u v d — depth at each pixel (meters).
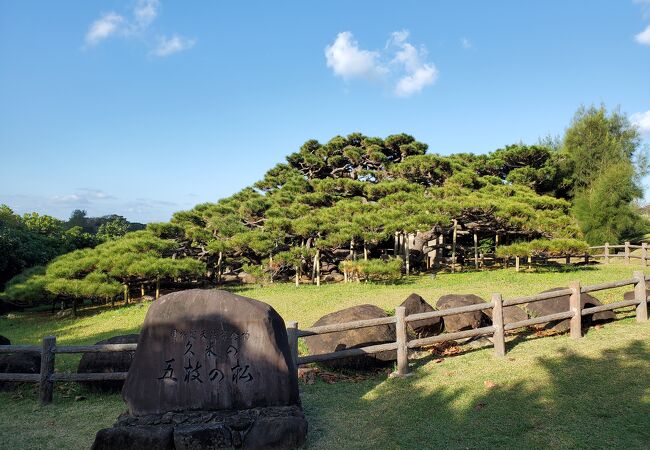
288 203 25.03
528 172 26.73
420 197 21.95
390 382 7.05
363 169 29.92
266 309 5.66
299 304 14.18
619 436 4.86
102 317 15.37
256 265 21.45
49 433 5.73
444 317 9.30
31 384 7.61
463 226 22.56
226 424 5.00
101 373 6.81
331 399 6.52
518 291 14.26
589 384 6.23
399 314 7.29
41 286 16.25
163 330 5.49
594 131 29.89
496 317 7.91
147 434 4.85
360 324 7.08
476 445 4.89
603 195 26.36
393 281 18.38
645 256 20.61
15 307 19.58
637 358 7.09
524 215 19.81
